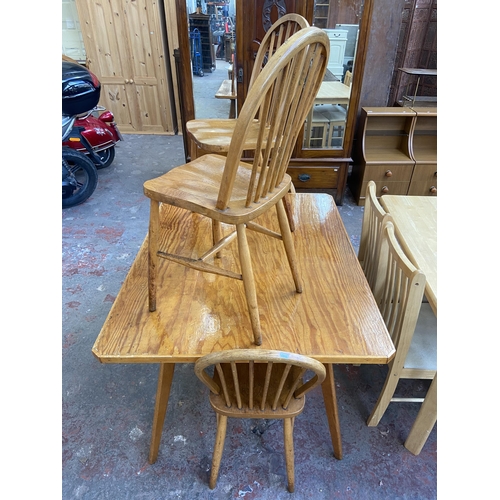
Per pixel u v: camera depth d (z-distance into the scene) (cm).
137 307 116
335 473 132
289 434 115
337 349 102
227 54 238
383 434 145
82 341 184
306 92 92
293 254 116
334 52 241
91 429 147
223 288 125
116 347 102
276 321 111
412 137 289
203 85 250
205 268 100
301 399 112
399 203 172
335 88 254
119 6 374
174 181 103
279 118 86
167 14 383
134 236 263
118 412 153
